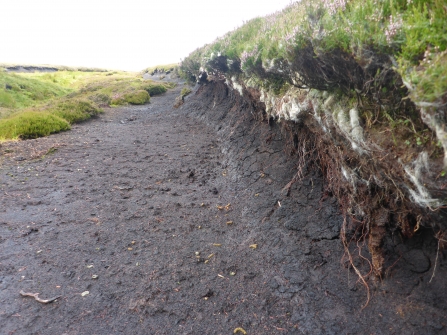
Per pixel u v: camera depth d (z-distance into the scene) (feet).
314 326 8.20
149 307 9.25
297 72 11.02
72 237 12.93
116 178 19.44
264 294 9.48
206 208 15.05
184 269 10.87
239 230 12.94
